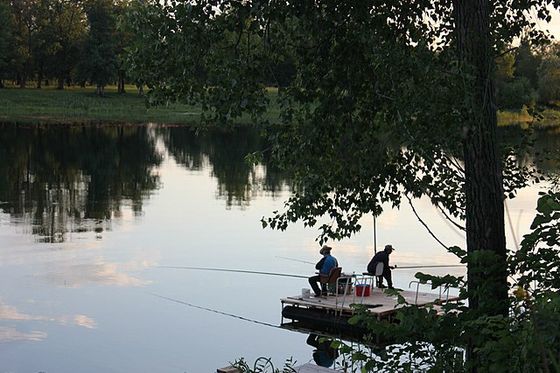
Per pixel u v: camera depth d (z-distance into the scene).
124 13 8.90
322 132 9.33
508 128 9.93
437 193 9.82
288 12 8.67
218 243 27.33
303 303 17.98
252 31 8.70
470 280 6.86
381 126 9.46
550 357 4.95
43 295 19.97
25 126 74.06
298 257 25.20
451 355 6.51
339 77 9.21
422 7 9.48
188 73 8.74
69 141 62.38
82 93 104.69
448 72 8.30
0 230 28.70
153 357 15.26
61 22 108.44
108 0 102.69
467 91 8.06
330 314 17.61
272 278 22.27
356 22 8.98
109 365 14.83
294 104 9.53
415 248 26.42
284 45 9.23
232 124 9.09
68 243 26.77
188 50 8.62
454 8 8.82
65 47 108.69
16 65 104.25
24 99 94.75
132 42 8.98
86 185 40.66
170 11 8.68
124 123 81.31
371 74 9.17
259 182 42.88
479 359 6.37
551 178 10.08
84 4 109.75
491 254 6.64
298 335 16.92
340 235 10.33
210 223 31.20
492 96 8.60
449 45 9.78
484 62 8.65
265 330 17.20
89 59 101.44
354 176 9.80
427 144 8.28
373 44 8.64
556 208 6.13
